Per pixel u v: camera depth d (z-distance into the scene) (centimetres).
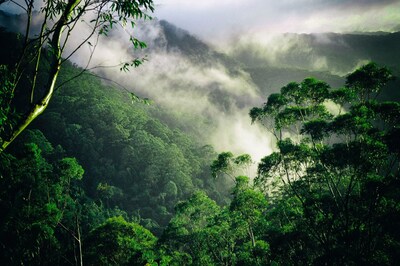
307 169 1698
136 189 9225
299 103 1745
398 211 1312
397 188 1338
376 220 1402
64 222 3106
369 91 1559
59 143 9831
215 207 2584
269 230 2077
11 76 446
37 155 2417
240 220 2114
